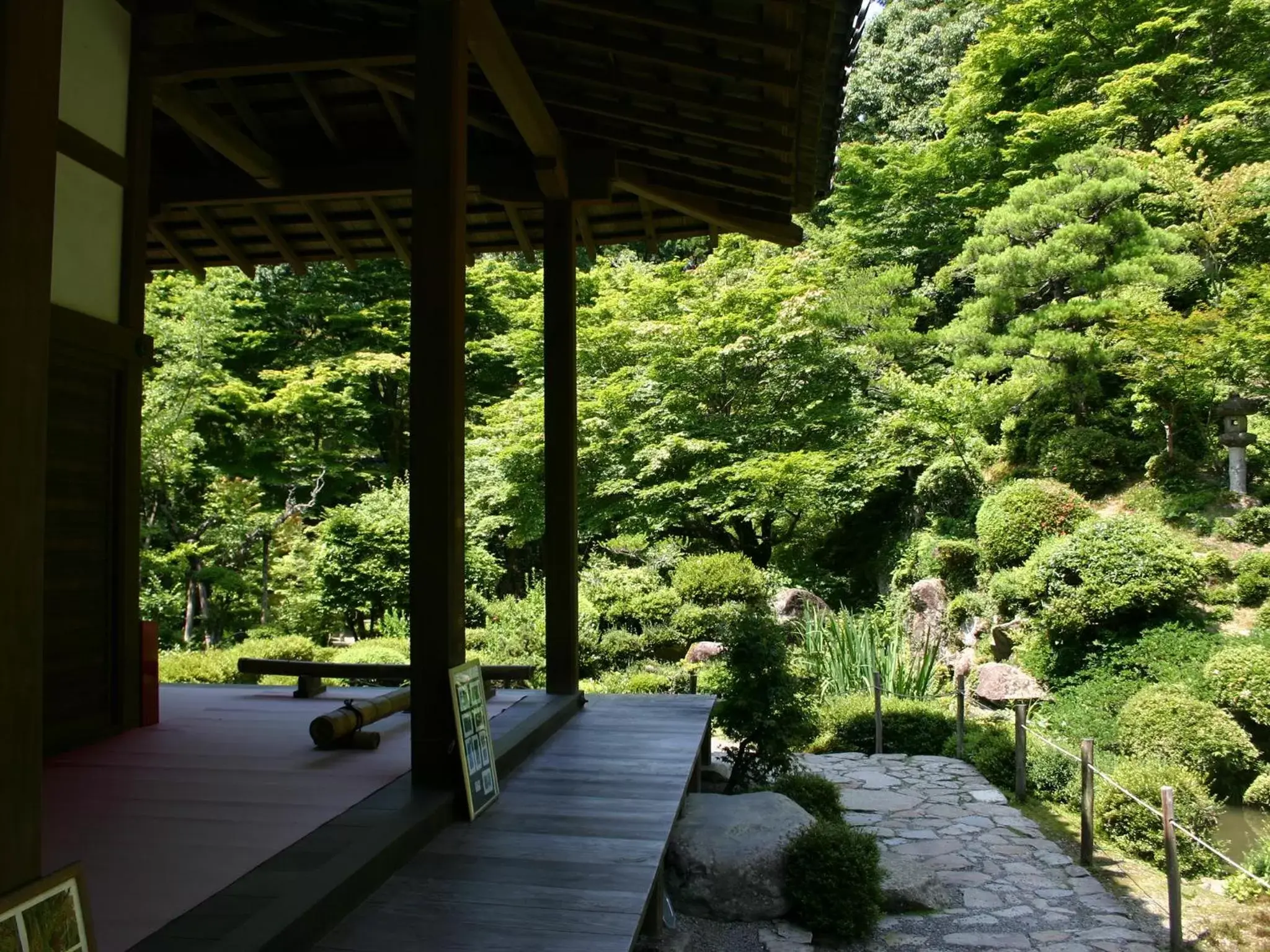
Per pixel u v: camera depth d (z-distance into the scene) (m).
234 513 11.87
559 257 4.48
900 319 12.30
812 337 11.86
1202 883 4.82
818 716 7.11
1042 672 8.62
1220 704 7.02
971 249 11.63
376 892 2.15
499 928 1.94
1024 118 13.07
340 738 3.43
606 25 3.38
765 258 12.80
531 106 3.70
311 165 4.72
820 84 3.29
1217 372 9.95
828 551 13.36
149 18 3.66
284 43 3.54
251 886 2.03
